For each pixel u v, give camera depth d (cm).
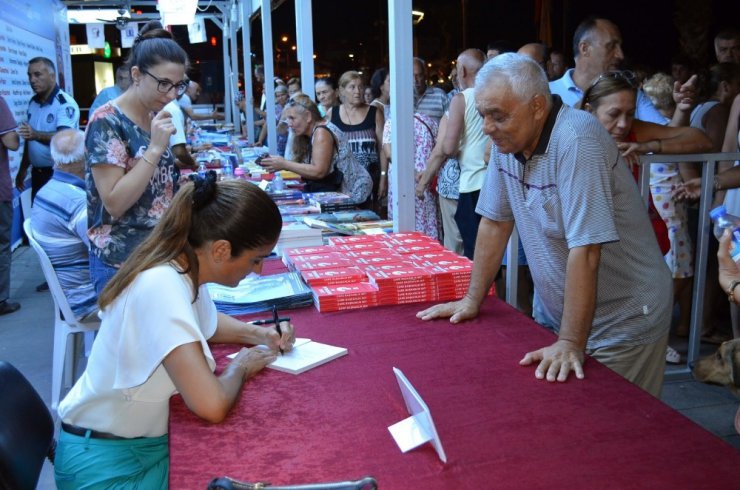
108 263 262
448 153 426
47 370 410
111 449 165
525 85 175
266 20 775
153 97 252
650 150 304
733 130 376
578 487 119
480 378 167
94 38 1112
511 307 224
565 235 186
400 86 316
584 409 149
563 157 180
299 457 134
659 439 135
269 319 212
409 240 296
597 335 210
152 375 160
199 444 141
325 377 172
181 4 736
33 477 163
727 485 118
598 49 337
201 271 163
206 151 742
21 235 766
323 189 465
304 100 487
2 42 670
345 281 236
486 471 126
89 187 258
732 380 170
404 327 206
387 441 139
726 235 192
